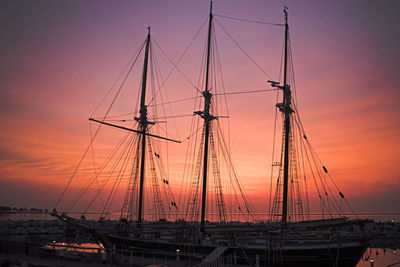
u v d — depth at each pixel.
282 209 47.97
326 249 39.06
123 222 57.62
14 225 101.38
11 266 34.16
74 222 58.84
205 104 58.59
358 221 40.28
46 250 40.78
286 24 54.91
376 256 58.72
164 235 53.12
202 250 45.97
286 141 50.41
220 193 56.94
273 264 40.94
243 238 45.72
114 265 36.09
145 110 66.50
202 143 58.09
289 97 51.97
